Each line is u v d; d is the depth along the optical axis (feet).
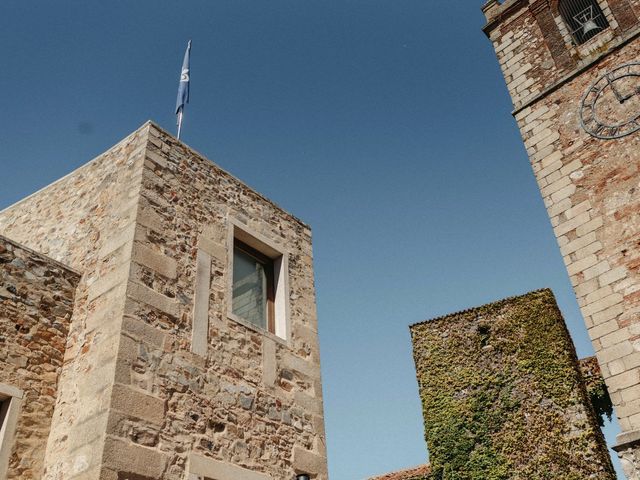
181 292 23.94
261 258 30.30
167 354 21.98
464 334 54.29
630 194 38.19
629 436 31.81
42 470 20.15
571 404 46.42
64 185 29.66
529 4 52.75
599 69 44.50
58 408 21.33
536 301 52.03
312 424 26.89
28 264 23.24
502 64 51.93
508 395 49.57
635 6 45.68
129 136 27.27
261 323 28.35
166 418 20.72
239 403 23.85
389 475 58.85
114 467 18.38
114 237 24.12
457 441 50.03
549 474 45.06
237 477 22.08
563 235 40.04
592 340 35.70
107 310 22.02
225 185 29.32
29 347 21.97
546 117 45.70
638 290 35.09
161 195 25.39
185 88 35.17
